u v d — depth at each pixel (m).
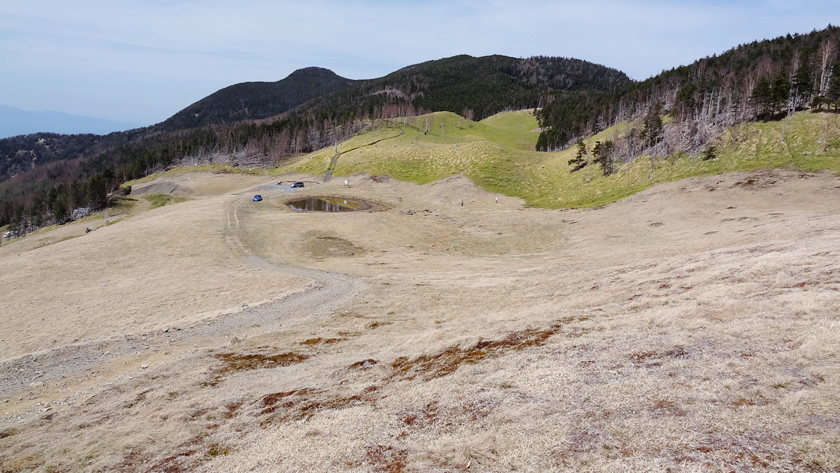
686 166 85.56
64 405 22.20
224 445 14.56
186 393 21.02
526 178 119.31
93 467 14.64
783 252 26.50
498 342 19.64
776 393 10.37
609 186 94.12
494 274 46.75
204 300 41.50
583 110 187.88
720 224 59.28
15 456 16.44
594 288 30.55
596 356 15.22
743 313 16.58
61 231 105.69
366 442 12.32
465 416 12.72
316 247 66.19
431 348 20.97
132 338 32.53
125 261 56.56
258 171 174.00
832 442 8.20
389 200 111.50
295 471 11.50
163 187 165.88
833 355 11.55
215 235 68.31
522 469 9.61
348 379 19.22
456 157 135.62
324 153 171.88
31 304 42.88
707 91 113.62
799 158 74.56
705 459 8.54
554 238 70.31
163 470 13.59
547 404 12.26
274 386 20.12
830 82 95.44
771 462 8.08
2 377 26.75
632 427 10.20
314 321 34.34
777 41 179.62
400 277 48.50
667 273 28.97
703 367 12.59
